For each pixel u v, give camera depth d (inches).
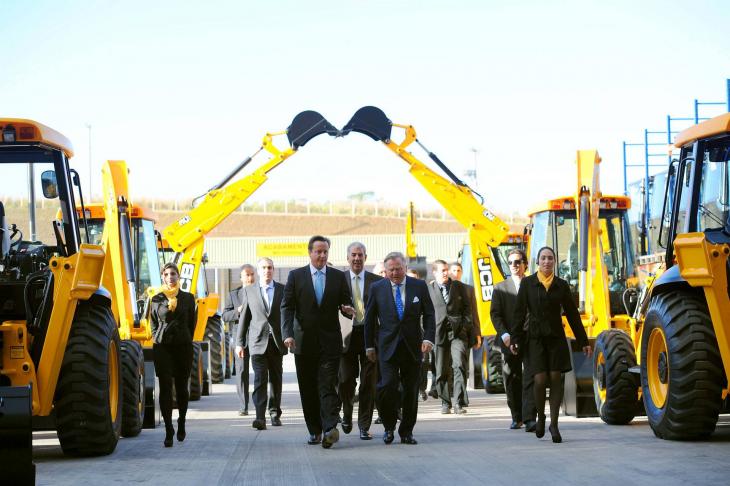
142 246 676.1
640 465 324.5
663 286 406.3
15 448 284.5
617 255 627.2
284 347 491.8
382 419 412.2
